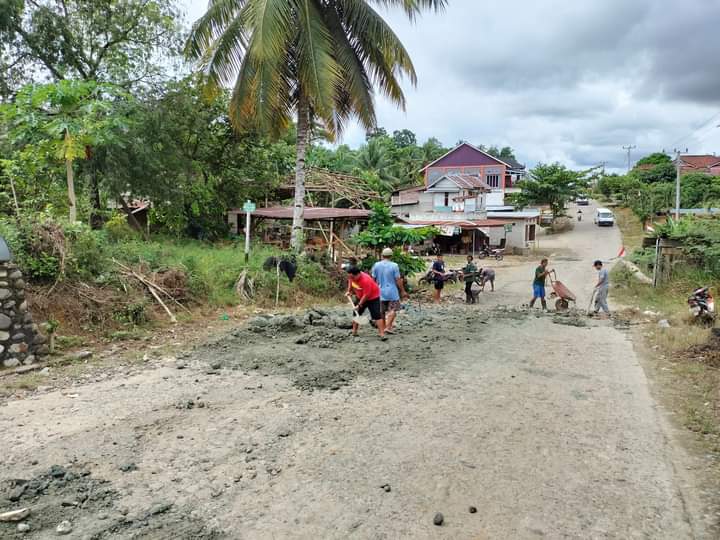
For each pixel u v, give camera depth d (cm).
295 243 1622
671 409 600
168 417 546
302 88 1555
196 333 967
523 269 2753
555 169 4697
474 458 464
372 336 961
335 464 448
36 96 1127
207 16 1502
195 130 2056
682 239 1775
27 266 881
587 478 431
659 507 388
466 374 735
